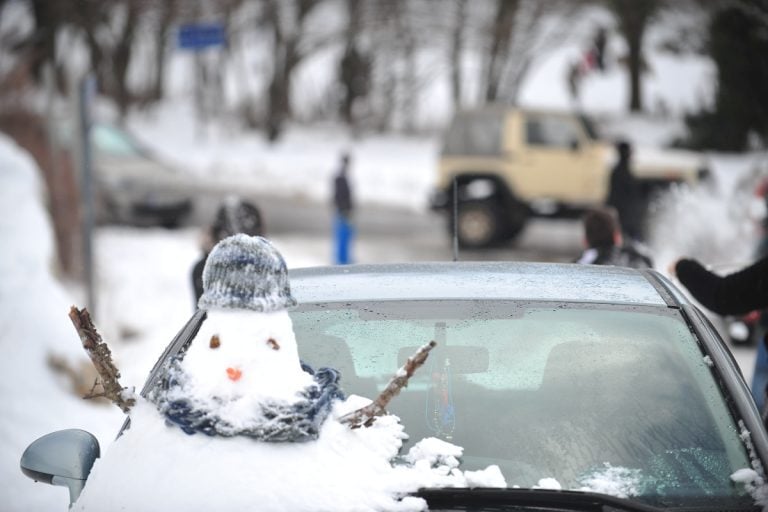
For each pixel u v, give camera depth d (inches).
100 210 934.4
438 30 2156.7
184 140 2014.0
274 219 1144.8
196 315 177.5
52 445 156.9
